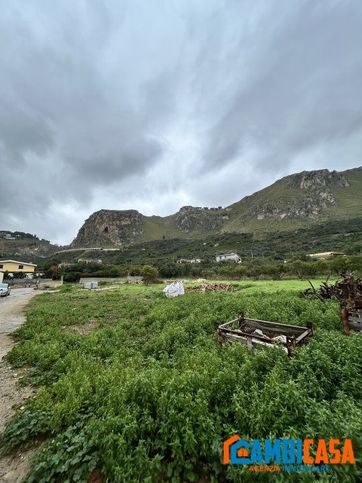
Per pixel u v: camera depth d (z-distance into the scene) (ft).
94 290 133.08
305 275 144.36
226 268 191.93
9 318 55.21
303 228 512.22
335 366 16.55
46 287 173.68
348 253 229.86
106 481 10.84
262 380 17.17
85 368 23.29
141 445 11.75
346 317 29.01
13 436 14.62
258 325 30.42
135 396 15.55
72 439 13.14
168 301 67.31
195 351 25.09
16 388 21.53
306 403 12.97
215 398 15.06
